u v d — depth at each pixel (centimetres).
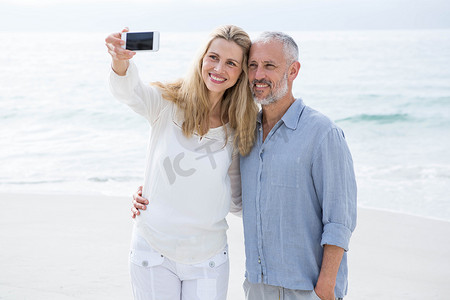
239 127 260
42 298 390
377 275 467
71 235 548
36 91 2077
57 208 656
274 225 247
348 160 242
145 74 2467
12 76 2422
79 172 962
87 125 1478
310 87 2183
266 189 249
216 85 254
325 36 4609
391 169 1023
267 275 251
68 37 4747
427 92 2008
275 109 259
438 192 836
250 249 257
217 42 255
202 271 253
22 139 1306
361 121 1655
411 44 3372
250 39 264
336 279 246
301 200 243
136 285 252
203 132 257
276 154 248
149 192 255
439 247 543
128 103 247
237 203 287
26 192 761
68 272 445
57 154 1123
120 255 491
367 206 759
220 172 257
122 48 232
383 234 587
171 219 247
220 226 260
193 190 250
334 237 235
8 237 538
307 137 242
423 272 474
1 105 1798
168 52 3053
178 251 247
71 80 2327
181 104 257
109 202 688
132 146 1205
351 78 2339
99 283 423
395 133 1480
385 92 2041
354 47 3362
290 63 253
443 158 1133
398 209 743
